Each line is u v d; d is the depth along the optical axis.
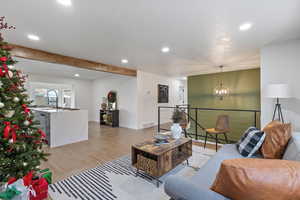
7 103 1.32
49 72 5.59
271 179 0.62
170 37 2.46
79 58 3.77
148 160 1.95
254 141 1.81
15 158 1.38
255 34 2.35
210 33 2.31
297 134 1.57
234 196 0.70
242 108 5.23
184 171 2.27
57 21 1.95
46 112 3.61
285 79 2.62
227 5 1.62
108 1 1.54
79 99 7.27
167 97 7.05
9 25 2.03
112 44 2.79
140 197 1.69
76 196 1.70
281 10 1.70
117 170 2.32
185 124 3.78
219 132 3.14
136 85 5.54
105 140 4.03
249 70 5.08
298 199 0.60
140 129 5.53
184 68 5.01
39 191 1.37
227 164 0.70
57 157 2.84
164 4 1.60
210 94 5.98
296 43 2.52
